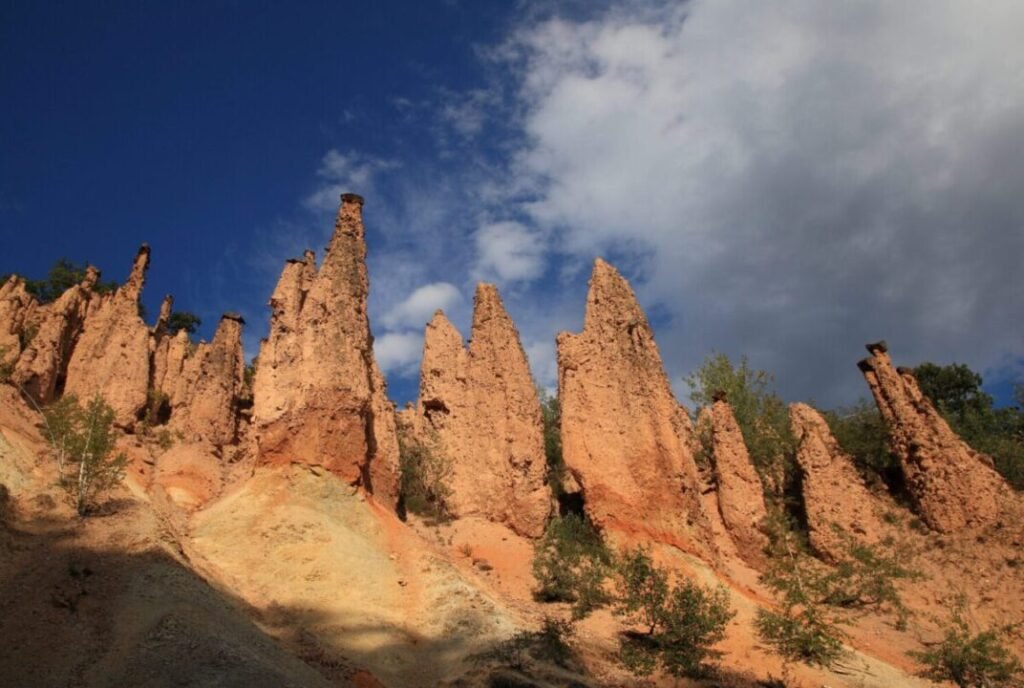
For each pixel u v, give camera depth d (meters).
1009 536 38.44
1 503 26.91
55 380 42.66
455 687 23.52
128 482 34.34
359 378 36.84
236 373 48.62
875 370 46.03
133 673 19.64
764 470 46.59
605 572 34.97
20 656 20.17
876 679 29.59
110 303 47.41
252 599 27.47
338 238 41.06
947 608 36.38
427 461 42.12
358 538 31.75
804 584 36.22
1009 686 31.00
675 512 37.16
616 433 39.69
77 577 24.00
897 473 45.00
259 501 32.38
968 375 62.31
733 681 27.64
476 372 44.88
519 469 40.88
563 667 26.41
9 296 45.91
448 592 29.58
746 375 57.69
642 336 42.22
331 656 24.20
